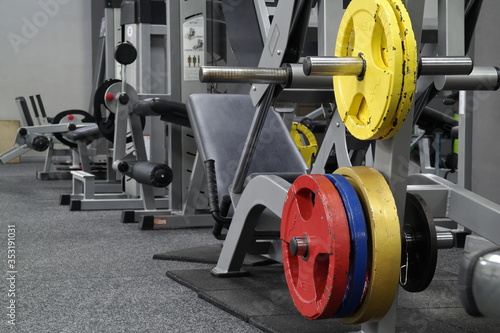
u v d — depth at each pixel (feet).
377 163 4.25
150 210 11.27
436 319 5.25
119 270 7.34
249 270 7.08
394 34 3.76
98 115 11.54
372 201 3.95
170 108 9.51
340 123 5.49
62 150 21.20
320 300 4.07
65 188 16.57
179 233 10.05
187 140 11.17
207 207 10.85
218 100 8.24
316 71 4.07
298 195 4.40
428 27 6.06
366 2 4.04
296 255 4.37
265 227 6.63
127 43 10.39
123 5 12.68
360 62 4.10
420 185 5.64
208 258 7.65
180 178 11.25
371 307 3.99
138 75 12.41
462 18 4.98
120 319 5.41
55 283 6.70
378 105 3.92
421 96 5.81
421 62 4.03
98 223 11.02
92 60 26.40
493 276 1.61
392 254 3.91
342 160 5.43
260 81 4.70
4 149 25.31
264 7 6.40
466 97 8.67
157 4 12.74
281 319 5.18
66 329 5.13
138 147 10.85
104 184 15.94
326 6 5.16
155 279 6.90
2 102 25.96
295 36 5.14
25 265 7.59
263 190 5.64
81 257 8.07
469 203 5.34
